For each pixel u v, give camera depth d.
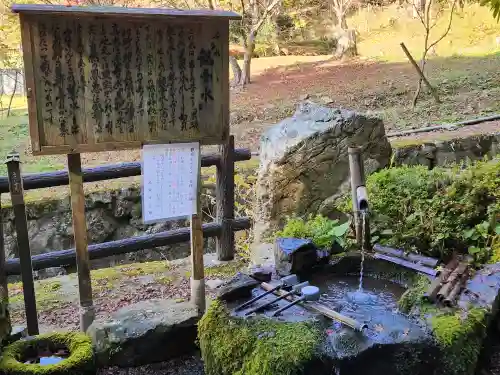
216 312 2.69
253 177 6.26
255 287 2.91
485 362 2.87
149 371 3.29
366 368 2.34
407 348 2.38
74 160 3.13
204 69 3.30
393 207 3.76
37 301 4.17
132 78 3.12
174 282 4.48
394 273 3.19
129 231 6.41
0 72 13.16
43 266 3.95
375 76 13.39
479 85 11.41
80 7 2.86
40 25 2.84
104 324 3.32
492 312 2.76
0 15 10.89
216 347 2.59
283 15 16.84
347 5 16.47
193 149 3.38
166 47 3.17
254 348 2.40
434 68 13.45
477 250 3.43
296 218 4.34
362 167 3.21
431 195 3.82
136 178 6.75
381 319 2.64
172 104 3.26
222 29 3.29
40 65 2.88
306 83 13.46
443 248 3.52
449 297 2.72
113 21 3.00
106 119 3.10
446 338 2.43
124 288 4.35
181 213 3.42
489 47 15.02
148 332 3.28
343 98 11.67
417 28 17.44
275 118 10.72
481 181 3.82
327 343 2.35
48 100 2.93
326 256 3.21
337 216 4.69
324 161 4.73
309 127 4.79
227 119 3.45
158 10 3.02
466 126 8.41
